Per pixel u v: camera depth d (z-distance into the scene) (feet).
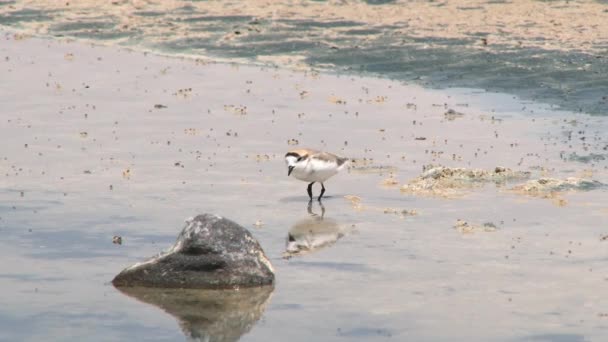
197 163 62.18
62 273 43.83
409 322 38.22
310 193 55.16
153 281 42.29
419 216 51.57
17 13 113.60
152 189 56.70
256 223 50.78
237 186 57.41
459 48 90.53
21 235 48.85
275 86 82.94
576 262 44.34
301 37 98.07
